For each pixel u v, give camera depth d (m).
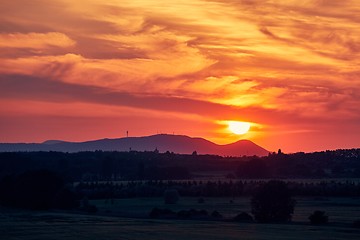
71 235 89.69
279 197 120.75
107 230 97.00
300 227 104.06
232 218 126.12
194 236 87.94
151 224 109.56
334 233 92.44
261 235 89.12
